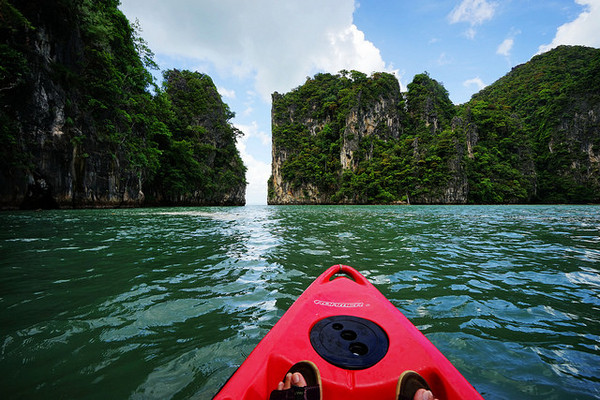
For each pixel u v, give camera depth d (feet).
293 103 326.44
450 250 19.66
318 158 275.39
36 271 13.66
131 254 17.67
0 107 56.13
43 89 62.85
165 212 65.31
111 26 81.20
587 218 50.37
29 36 60.13
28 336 7.42
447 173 213.05
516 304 10.02
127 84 93.15
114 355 6.61
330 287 8.80
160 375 5.88
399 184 222.89
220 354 6.70
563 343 7.43
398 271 14.17
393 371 4.80
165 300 10.12
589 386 5.74
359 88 271.69
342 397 4.47
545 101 325.42
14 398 5.13
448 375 4.78
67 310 9.16
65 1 66.64
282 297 10.49
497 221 43.80
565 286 12.02
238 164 219.41
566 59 388.37
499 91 414.41
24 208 62.18
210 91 211.82
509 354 6.86
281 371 5.08
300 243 22.21
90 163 77.41
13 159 57.98
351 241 23.38
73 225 32.50
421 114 282.36
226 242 22.52
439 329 8.09
